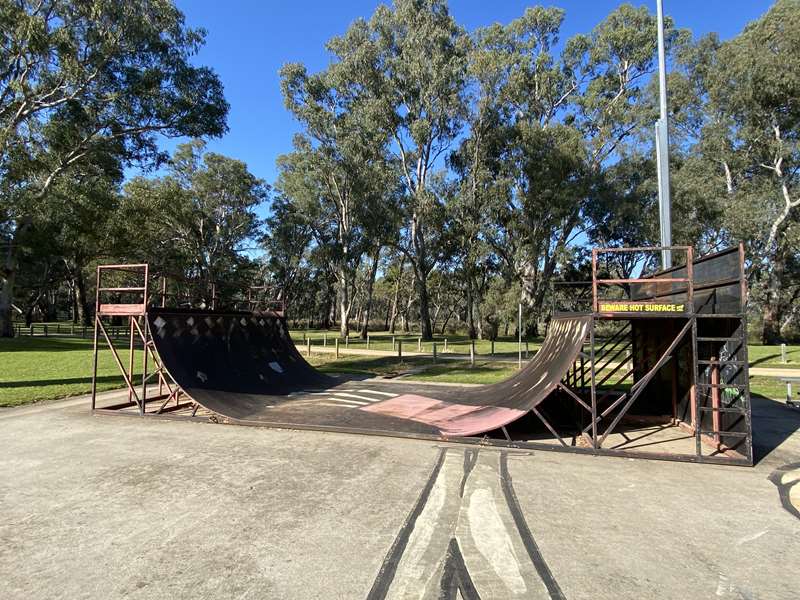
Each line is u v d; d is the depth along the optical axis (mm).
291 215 50812
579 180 32469
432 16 36031
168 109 21672
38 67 20594
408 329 63844
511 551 3637
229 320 10977
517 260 34219
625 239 39812
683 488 5152
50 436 7148
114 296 51031
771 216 26625
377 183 35500
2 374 14000
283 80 35062
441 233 39375
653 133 32594
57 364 16812
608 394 9648
